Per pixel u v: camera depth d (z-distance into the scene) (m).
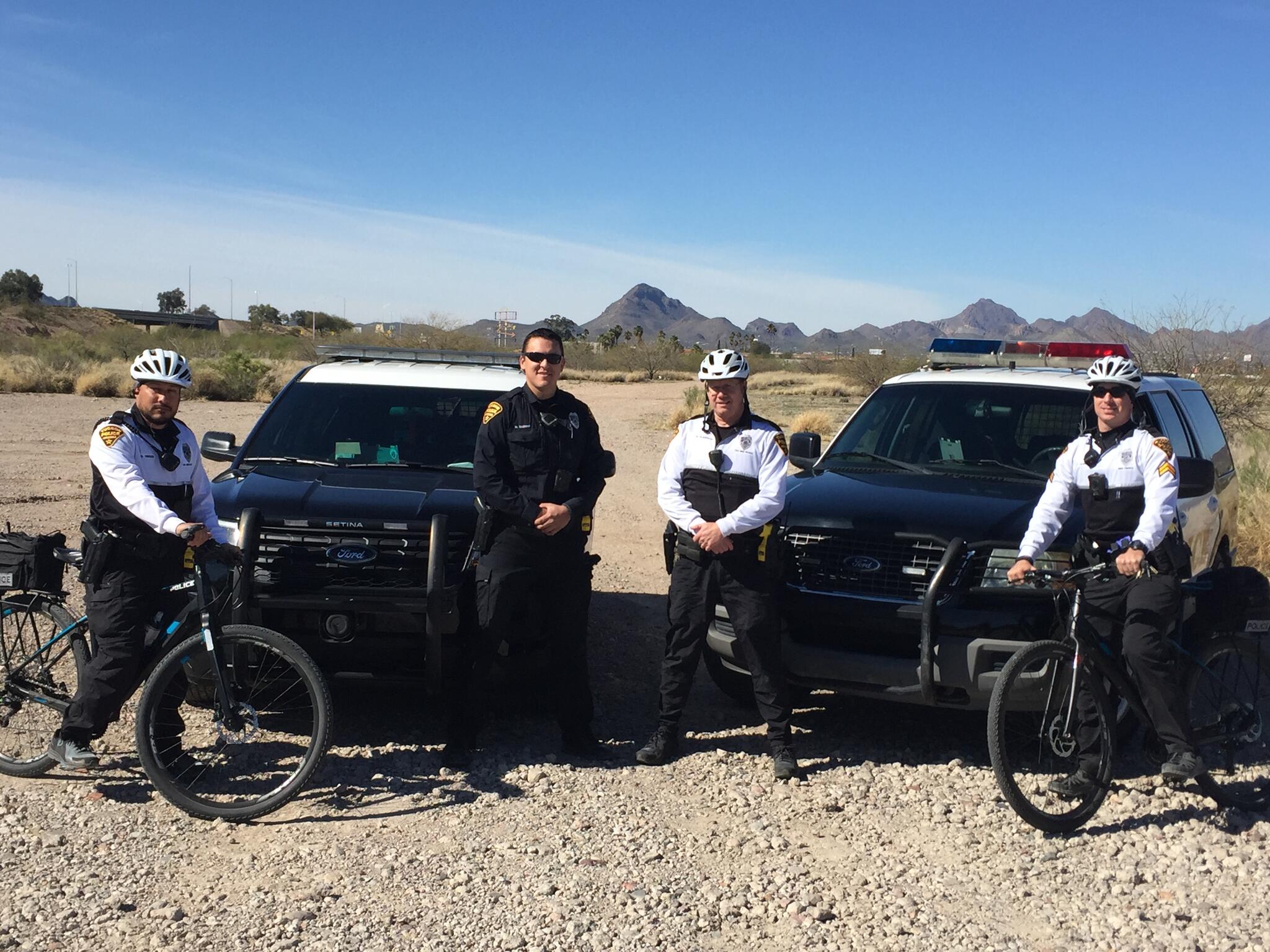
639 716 5.73
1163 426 6.20
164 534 4.39
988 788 4.79
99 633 4.43
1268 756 5.19
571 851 4.09
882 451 6.23
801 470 6.15
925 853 4.16
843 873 3.98
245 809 4.25
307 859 3.95
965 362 7.11
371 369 6.77
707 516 4.81
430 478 5.69
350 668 4.95
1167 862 4.12
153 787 4.58
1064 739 4.52
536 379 4.82
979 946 3.47
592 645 7.00
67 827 4.15
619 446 20.08
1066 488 4.56
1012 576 4.46
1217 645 4.82
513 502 4.70
